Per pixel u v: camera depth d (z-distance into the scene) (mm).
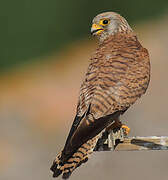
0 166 16391
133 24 29719
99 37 10102
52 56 29312
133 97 8516
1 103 21453
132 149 8414
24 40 32000
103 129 7906
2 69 28500
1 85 24875
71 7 33469
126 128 8641
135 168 13922
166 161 14117
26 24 32844
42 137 17984
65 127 18625
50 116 19562
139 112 16516
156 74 19516
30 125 18859
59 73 25516
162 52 22344
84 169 14016
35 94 22531
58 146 17312
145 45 24062
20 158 16641
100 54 8984
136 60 8930
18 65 28703
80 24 33312
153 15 30078
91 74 8547
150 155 14367
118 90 8359
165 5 30734
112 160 14070
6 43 31906
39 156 16812
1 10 33094
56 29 33031
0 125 18875
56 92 22406
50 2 33344
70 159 7684
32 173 15938
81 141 7688
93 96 8203
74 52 29109
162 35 25312
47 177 15766
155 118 16219
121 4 32156
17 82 25172
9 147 17359
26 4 33094
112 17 9961
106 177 13836
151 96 17688
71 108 20344
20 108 20484
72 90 22516
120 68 8648
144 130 15766
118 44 9352
